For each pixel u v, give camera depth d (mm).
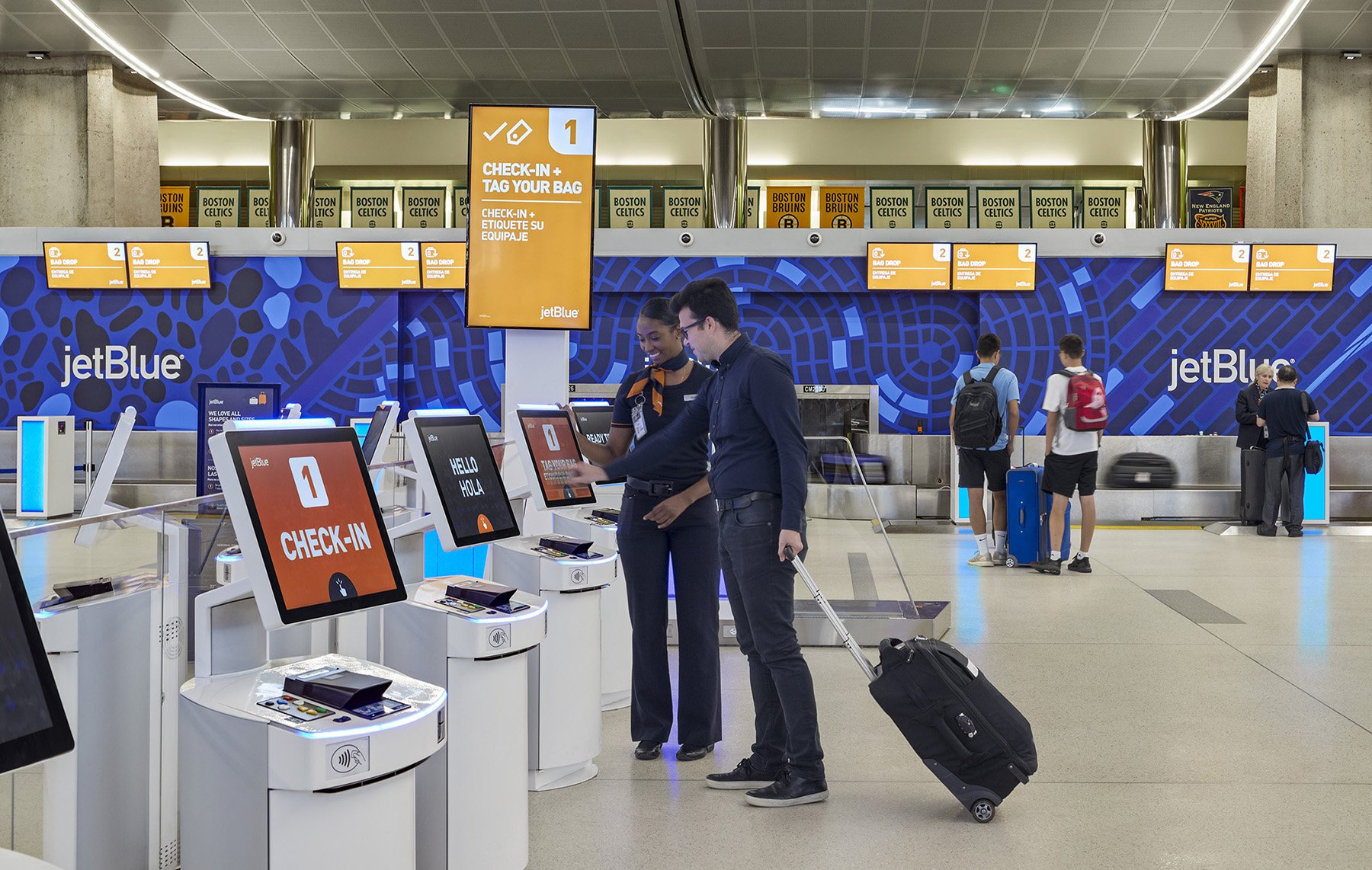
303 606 2227
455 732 2836
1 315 13016
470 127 4637
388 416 4332
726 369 3551
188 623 2863
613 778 3781
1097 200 16500
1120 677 5137
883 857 3074
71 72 14539
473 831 2842
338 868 2115
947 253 12367
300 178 16641
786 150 18062
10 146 14578
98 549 2596
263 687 2326
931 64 13820
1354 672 5223
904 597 5852
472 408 13133
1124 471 12289
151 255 12844
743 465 3492
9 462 12742
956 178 18016
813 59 13688
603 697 4734
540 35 13125
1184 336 12391
